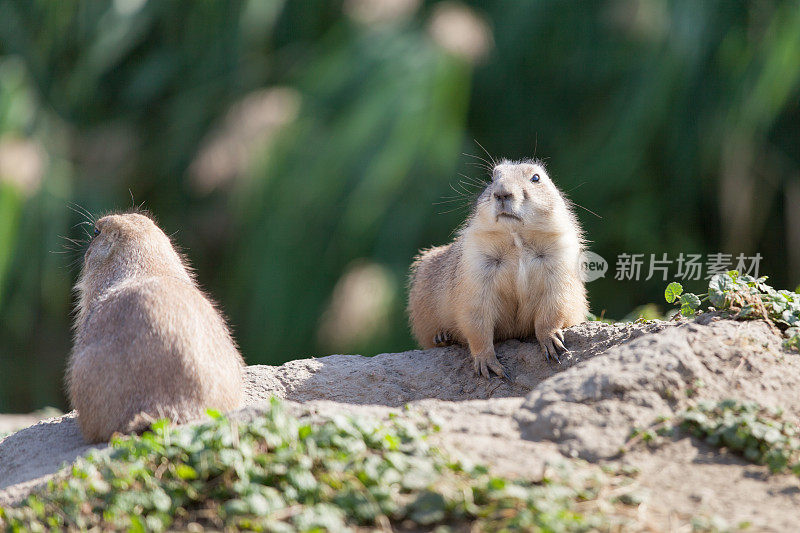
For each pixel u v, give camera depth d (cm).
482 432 522
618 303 1675
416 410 555
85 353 630
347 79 1738
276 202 1686
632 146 1634
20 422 984
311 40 1928
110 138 1912
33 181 1698
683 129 1609
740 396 553
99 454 527
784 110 1639
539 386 564
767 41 1519
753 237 1659
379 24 1820
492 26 1808
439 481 451
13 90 1755
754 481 481
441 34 1722
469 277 734
